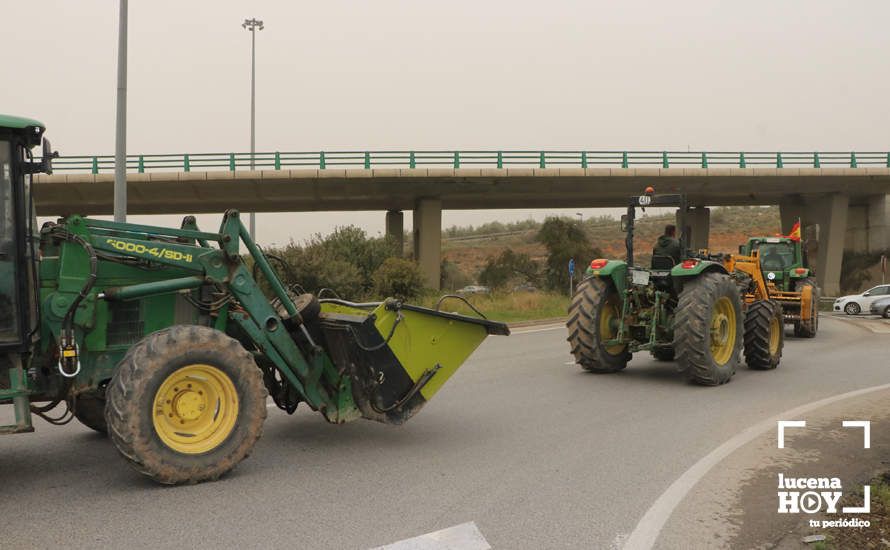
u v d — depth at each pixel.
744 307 11.62
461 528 4.25
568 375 10.51
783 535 4.18
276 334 5.89
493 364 11.73
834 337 17.55
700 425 7.14
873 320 25.14
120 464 5.62
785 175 42.59
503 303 25.16
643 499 4.83
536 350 13.89
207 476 5.09
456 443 6.38
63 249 5.22
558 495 4.91
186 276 5.84
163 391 4.98
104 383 5.61
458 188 40.69
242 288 5.75
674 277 9.88
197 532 4.15
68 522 4.30
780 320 11.30
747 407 8.08
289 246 22.70
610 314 10.66
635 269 10.25
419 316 6.35
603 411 7.86
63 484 5.08
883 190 47.19
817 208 48.25
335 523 4.32
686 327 9.33
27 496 4.80
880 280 48.12
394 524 4.31
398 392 6.29
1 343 4.80
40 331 5.18
